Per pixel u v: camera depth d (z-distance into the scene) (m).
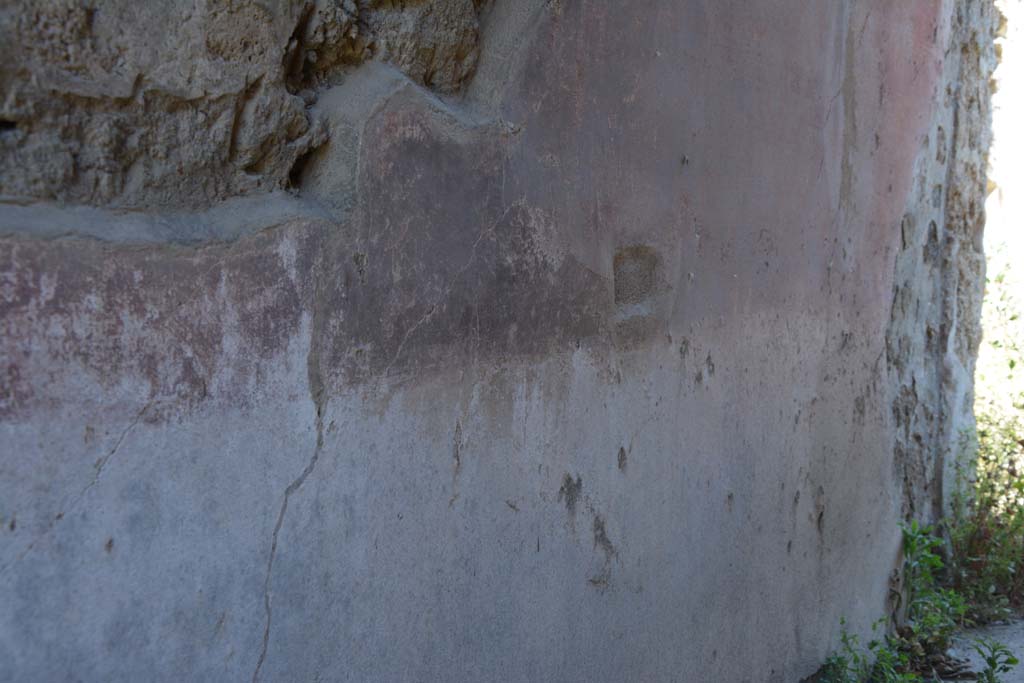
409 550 1.97
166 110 1.60
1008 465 6.07
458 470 2.10
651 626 2.82
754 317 3.39
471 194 2.13
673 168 2.88
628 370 2.71
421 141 2.00
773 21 3.36
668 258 2.88
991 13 5.60
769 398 3.51
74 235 1.44
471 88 2.22
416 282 1.99
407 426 1.97
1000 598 5.36
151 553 1.50
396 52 2.04
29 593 1.36
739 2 3.15
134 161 1.57
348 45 1.94
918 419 5.07
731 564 3.27
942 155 5.05
